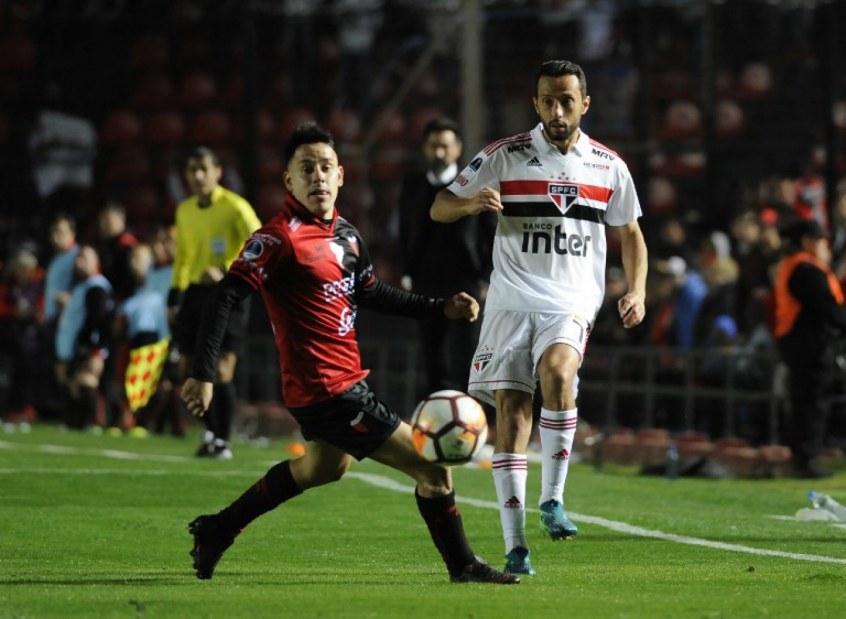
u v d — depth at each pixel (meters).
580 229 28.92
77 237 89.00
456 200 28.86
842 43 83.19
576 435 61.03
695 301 64.31
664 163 84.62
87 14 95.94
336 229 25.25
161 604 22.33
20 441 60.62
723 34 87.19
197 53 95.50
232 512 25.78
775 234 63.31
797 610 22.23
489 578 25.19
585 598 23.27
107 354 69.31
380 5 92.50
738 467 53.75
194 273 51.16
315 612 21.52
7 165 91.44
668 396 60.88
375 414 24.75
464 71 77.19
